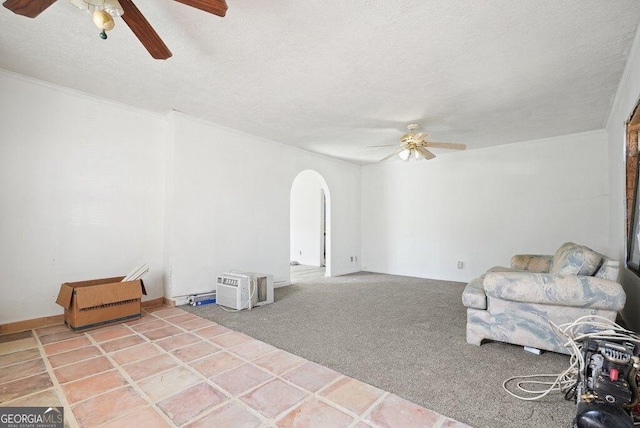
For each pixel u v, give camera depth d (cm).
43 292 268
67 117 282
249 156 409
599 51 209
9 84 252
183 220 340
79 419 141
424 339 242
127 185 321
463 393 165
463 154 496
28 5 132
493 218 466
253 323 279
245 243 403
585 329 192
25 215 260
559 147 414
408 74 244
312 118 347
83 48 213
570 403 155
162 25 184
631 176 248
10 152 253
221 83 263
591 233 391
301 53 215
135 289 285
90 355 208
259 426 137
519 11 169
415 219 549
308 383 174
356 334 253
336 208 563
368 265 612
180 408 150
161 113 340
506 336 218
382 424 139
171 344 228
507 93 278
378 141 441
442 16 174
